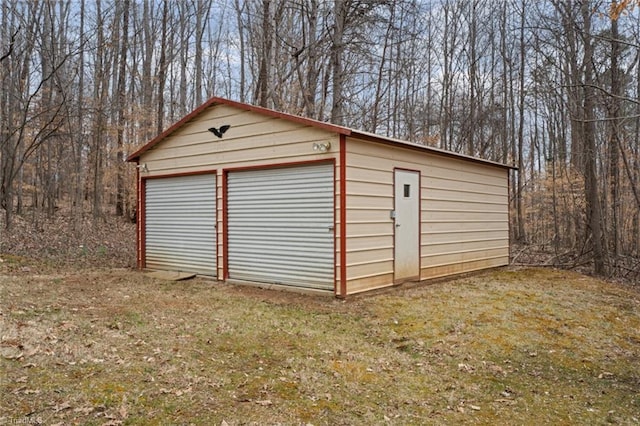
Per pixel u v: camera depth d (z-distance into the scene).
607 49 12.05
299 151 7.48
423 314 6.09
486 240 10.99
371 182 7.45
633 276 11.26
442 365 4.39
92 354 4.08
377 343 4.92
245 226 8.41
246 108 8.16
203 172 9.06
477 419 3.29
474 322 5.79
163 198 10.00
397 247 8.02
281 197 7.83
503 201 11.81
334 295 7.00
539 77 16.56
